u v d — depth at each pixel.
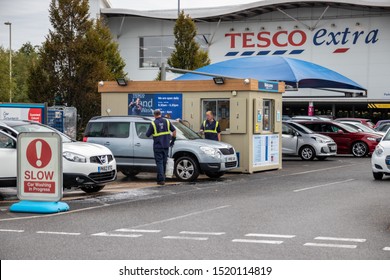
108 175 14.32
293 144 26.62
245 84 19.27
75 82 30.34
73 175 13.60
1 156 13.48
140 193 14.44
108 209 11.85
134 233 9.21
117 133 17.75
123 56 55.91
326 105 52.22
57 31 30.50
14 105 21.44
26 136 11.55
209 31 53.66
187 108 20.03
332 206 11.95
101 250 7.97
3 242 8.55
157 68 55.19
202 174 19.20
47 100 30.36
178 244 8.34
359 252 7.73
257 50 52.19
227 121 19.67
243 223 10.04
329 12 50.03
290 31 51.16
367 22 49.06
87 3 30.80
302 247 8.06
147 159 17.31
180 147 17.09
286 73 26.84
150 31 55.31
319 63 50.34
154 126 16.28
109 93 21.11
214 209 11.66
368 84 49.12
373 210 11.39
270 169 20.98
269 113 21.02
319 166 23.03
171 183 16.70
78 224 10.09
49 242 8.54
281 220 10.31
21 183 11.62
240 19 52.69
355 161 26.02
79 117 30.64
